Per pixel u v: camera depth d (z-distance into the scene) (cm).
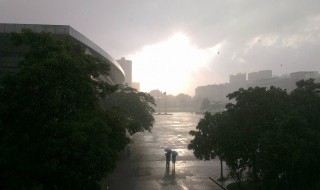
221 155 2248
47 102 1302
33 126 1342
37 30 2875
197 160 3397
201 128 2506
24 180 1294
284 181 1639
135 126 1798
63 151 1245
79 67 1447
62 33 2912
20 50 2847
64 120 1349
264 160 1622
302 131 1636
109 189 2280
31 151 1293
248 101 2028
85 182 1311
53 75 1332
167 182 2486
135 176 2675
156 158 3525
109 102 3859
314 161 1555
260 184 1934
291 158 1557
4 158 1241
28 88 1322
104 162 1318
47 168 1219
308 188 1627
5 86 1423
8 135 1364
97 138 1348
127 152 3662
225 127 2055
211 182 2488
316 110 1862
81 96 1462
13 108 1310
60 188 1334
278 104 1955
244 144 1922
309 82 2161
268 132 1677
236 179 2459
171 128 7350
